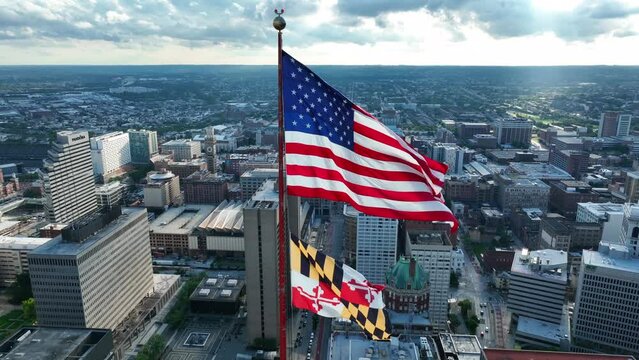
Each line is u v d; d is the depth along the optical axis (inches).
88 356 7642.7
